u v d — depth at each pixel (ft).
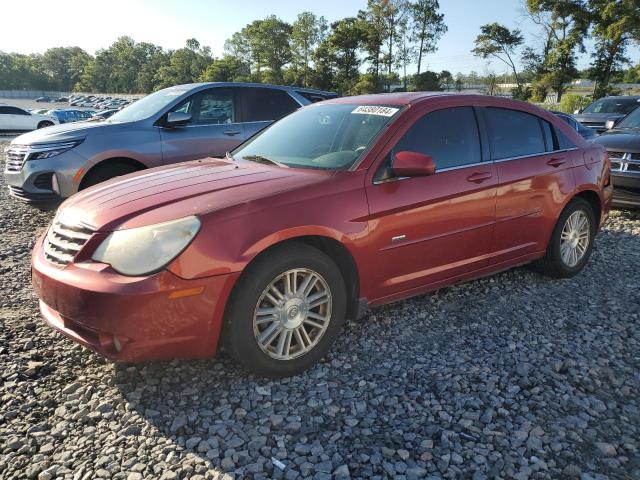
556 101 176.35
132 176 12.05
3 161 46.34
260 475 7.74
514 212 13.71
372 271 11.24
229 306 9.50
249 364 9.80
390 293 11.85
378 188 11.14
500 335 12.19
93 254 9.29
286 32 338.34
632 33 144.56
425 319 13.02
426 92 13.76
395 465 7.96
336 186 10.69
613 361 11.02
